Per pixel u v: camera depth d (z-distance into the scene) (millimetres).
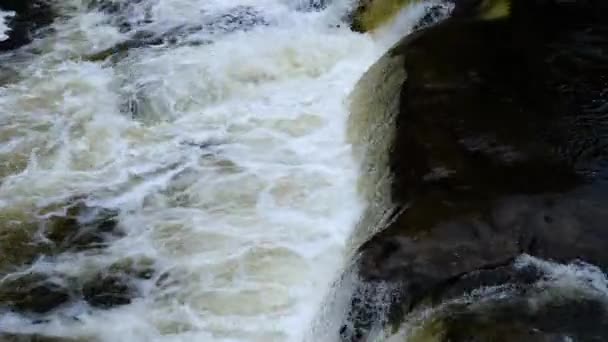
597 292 4168
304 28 8352
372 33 8062
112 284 5410
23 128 7008
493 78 6141
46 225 5945
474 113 5734
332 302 4781
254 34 8367
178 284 5336
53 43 8555
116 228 5883
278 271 5355
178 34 8578
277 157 6488
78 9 9320
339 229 5695
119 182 6355
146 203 6094
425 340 4059
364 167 6020
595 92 5961
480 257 4457
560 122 5629
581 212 4719
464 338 3906
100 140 6863
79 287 5414
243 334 4949
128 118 7180
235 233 5707
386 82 6461
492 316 4035
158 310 5172
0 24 8977
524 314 4031
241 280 5305
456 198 4914
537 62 6340
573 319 3988
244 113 7094
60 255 5680
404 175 5297
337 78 7555
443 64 6344
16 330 5117
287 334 4945
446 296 4234
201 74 7602
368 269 4531
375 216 5297
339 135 6723
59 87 7633
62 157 6672
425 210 4832
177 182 6281
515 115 5711
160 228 5828
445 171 5184
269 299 5160
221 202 6027
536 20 6938
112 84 7656
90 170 6527
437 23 7176
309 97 7258
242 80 7535
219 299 5180
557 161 5223
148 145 6777
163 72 7688
